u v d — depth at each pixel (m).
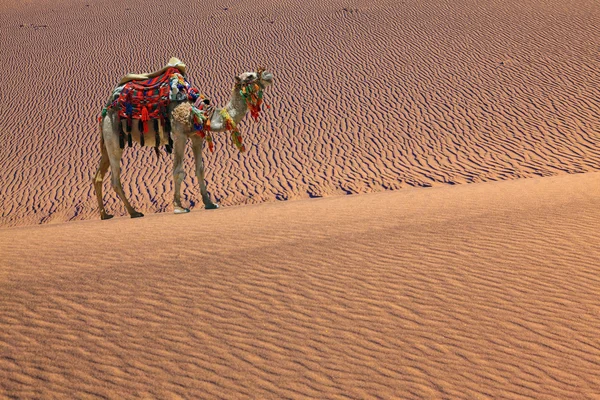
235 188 17.94
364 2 38.19
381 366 4.65
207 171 19.56
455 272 6.47
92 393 4.17
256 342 4.94
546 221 8.41
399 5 36.56
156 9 42.59
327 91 26.28
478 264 6.71
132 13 42.09
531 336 5.16
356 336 5.09
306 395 4.24
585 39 28.95
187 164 20.28
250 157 20.66
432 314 5.51
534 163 18.69
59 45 36.16
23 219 16.50
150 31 37.47
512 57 27.84
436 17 33.94
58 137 23.81
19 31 39.47
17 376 4.35
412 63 28.39
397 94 25.36
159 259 6.91
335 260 6.81
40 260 7.01
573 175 15.38
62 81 30.36
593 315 5.52
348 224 8.68
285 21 36.38
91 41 36.53
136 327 5.13
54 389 4.21
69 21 41.38
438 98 24.62
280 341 4.97
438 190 13.74
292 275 6.34
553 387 4.45
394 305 5.67
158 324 5.20
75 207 17.19
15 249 7.76
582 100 23.36
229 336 5.03
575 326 5.33
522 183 13.84
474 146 20.44
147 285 6.03
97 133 24.02
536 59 27.36
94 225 10.56
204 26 37.31
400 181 17.81
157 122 11.41
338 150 20.80
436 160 19.50
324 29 34.12
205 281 6.15
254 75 11.30
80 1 47.50
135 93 11.23
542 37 29.70
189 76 29.55
